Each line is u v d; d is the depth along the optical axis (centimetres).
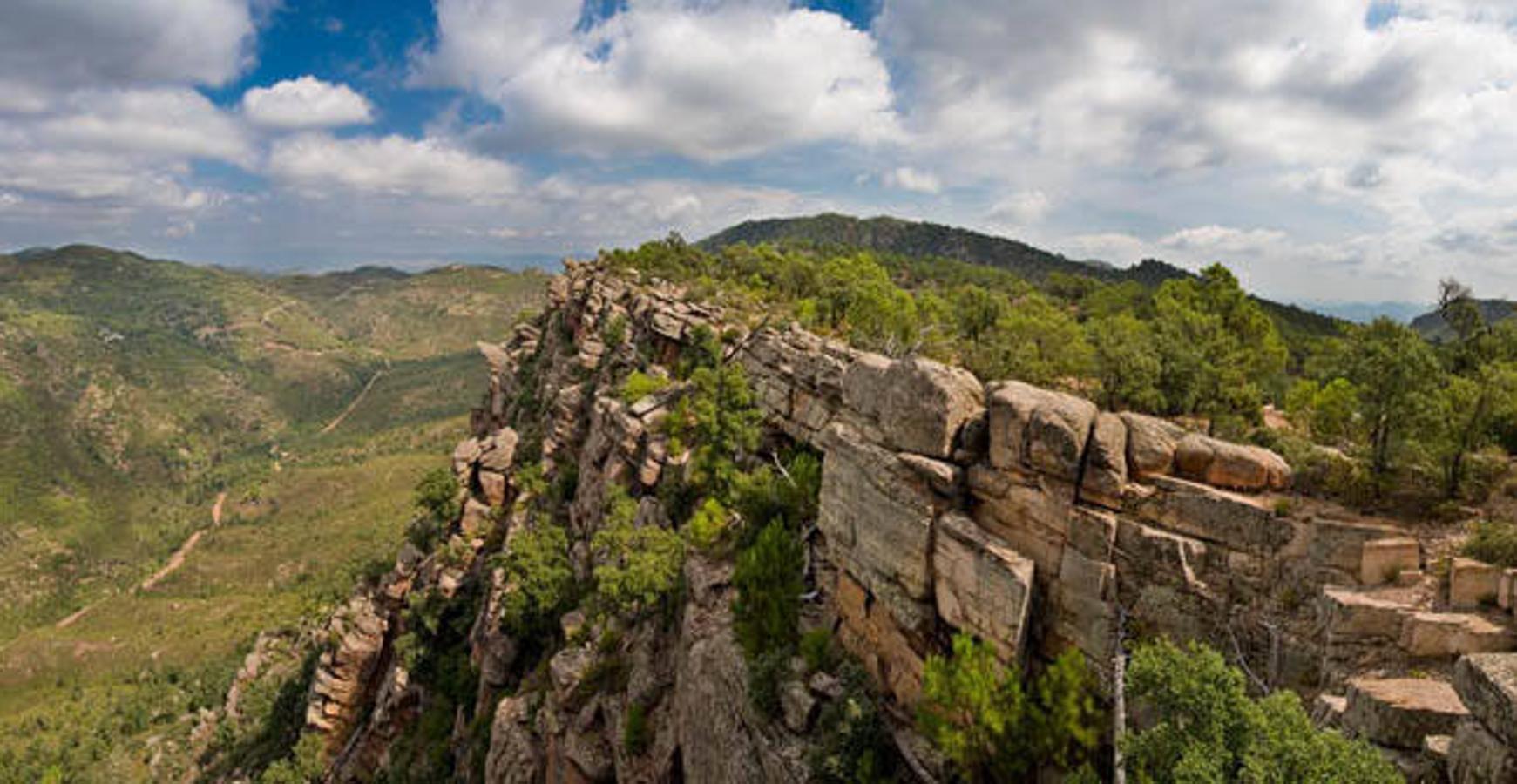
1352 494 2586
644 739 4200
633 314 11300
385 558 11019
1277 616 2403
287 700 10112
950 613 2977
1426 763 1739
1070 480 2795
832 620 3797
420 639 8212
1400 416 2600
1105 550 2680
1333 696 2162
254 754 9850
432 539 9525
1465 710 1772
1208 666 1834
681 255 16088
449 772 6694
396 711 7969
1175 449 2720
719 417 6306
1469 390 2608
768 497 4838
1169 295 8038
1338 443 4281
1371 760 1578
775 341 7162
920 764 2814
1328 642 2233
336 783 8019
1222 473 2622
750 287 13050
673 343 9738
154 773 11656
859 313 8850
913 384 3309
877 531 3344
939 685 2683
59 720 16050
